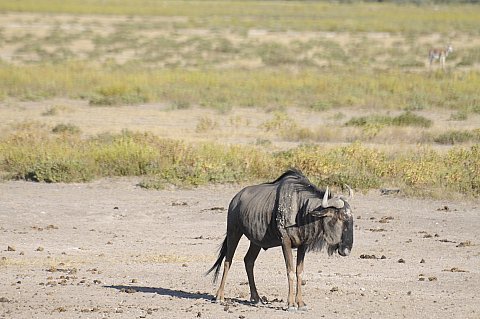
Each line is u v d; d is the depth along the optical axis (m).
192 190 68.19
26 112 112.69
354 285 42.25
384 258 48.56
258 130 99.19
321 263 47.53
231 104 119.38
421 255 49.47
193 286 42.00
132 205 63.22
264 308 37.47
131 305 37.72
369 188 67.25
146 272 44.97
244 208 37.00
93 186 69.50
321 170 70.12
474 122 106.62
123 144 77.25
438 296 40.16
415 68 171.75
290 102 121.62
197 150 77.50
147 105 120.38
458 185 67.06
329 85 134.50
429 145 86.31
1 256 48.38
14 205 62.78
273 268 46.66
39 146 79.12
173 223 58.09
